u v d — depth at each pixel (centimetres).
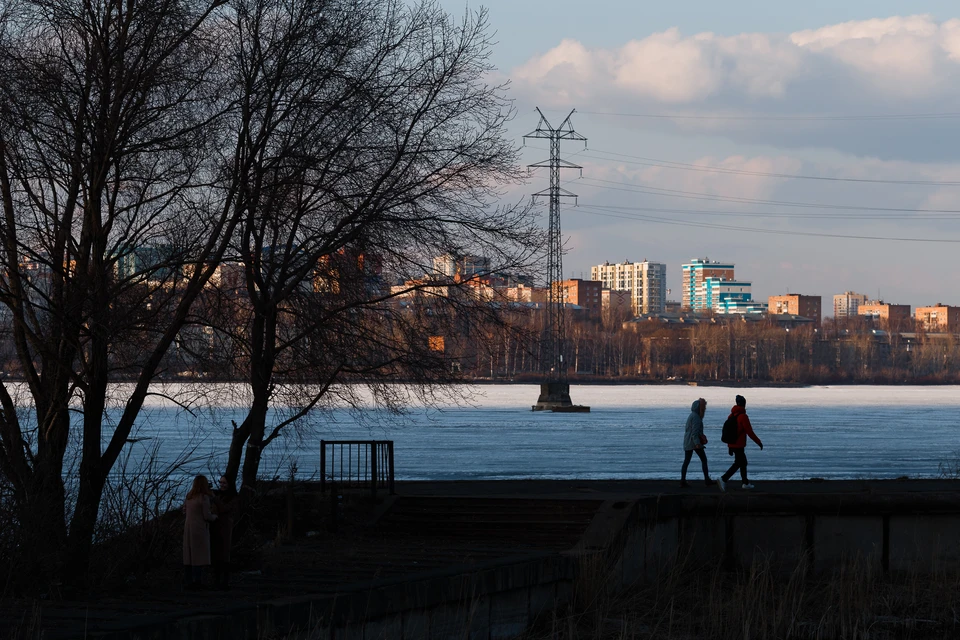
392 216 2644
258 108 2502
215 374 2708
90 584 2198
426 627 2062
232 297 2783
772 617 2516
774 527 3120
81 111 2342
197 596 2084
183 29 2470
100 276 2305
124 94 2353
